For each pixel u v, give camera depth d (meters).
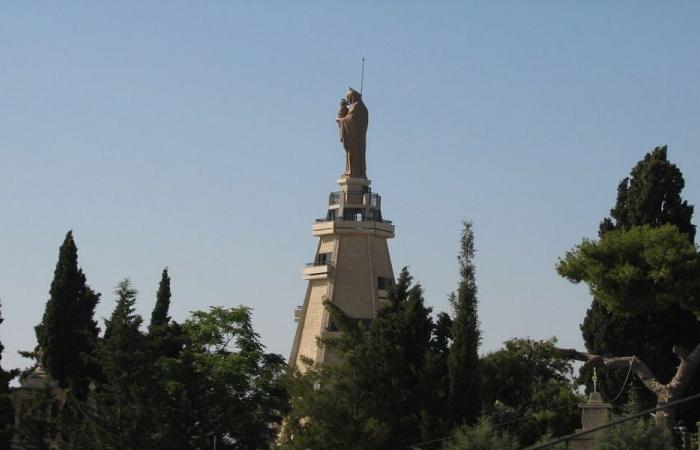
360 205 127.25
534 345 112.38
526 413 91.81
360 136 129.25
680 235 81.56
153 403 85.50
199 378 86.94
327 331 123.25
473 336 81.62
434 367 80.62
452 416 79.94
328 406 78.12
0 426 88.06
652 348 89.44
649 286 80.19
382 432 76.75
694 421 89.00
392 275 127.94
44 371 100.31
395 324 82.94
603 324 91.50
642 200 93.25
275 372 97.44
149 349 87.50
